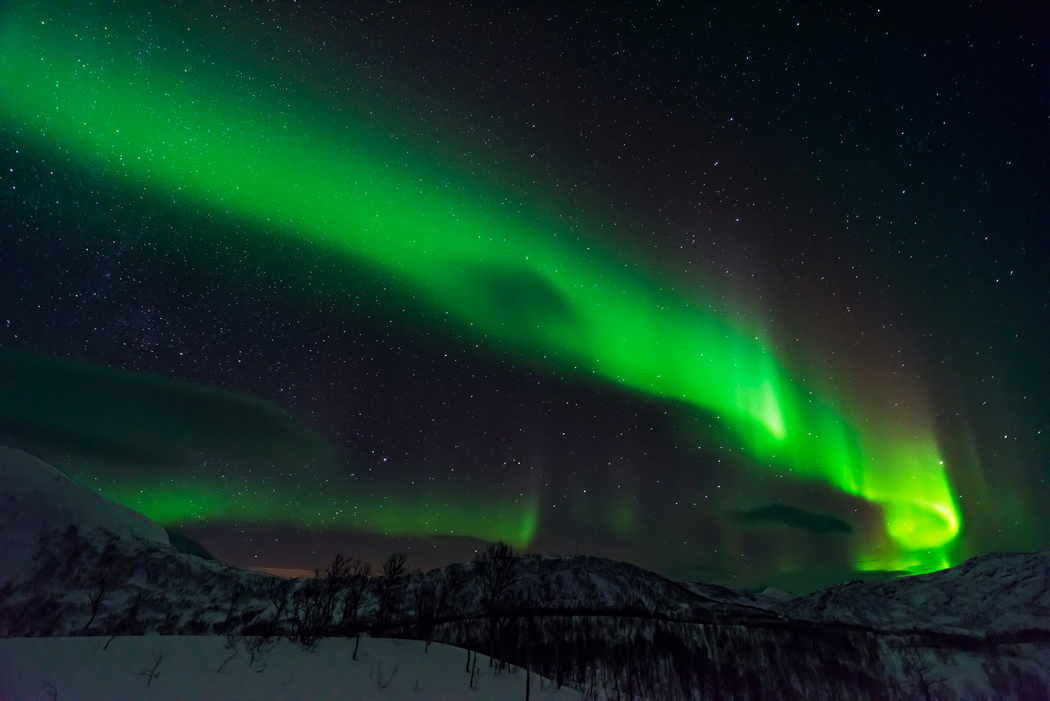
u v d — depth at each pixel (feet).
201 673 65.51
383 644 99.25
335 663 81.05
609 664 205.16
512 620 191.62
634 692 165.07
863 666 247.29
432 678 85.15
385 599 133.39
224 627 201.36
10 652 60.18
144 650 69.10
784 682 224.33
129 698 55.16
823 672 237.86
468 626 182.80
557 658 182.09
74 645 66.33
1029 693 237.86
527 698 86.79
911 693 228.43
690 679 212.84
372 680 77.36
